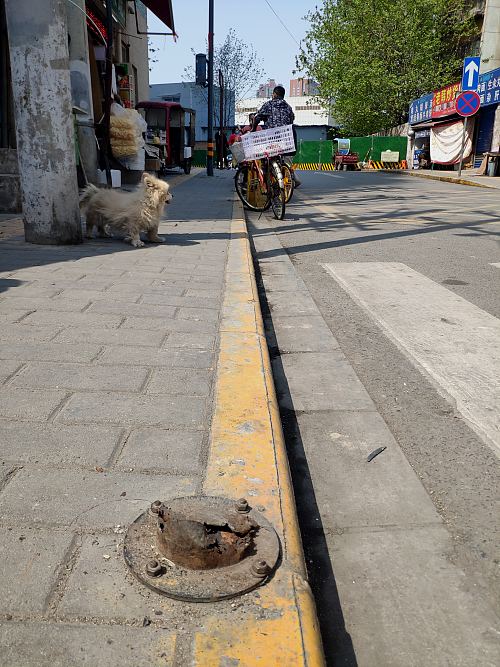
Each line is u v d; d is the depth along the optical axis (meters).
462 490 2.17
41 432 2.15
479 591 1.68
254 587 1.44
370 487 2.18
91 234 6.40
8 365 2.75
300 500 2.09
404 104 39.22
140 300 3.94
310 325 4.11
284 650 1.28
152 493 1.82
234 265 5.16
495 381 3.13
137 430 2.20
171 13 16.19
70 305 3.76
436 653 1.47
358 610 1.60
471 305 4.56
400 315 4.29
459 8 36.34
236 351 3.02
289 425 2.66
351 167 39.62
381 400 2.91
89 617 1.34
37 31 5.18
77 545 1.58
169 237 6.68
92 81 12.16
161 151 19.02
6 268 4.78
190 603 1.39
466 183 19.45
